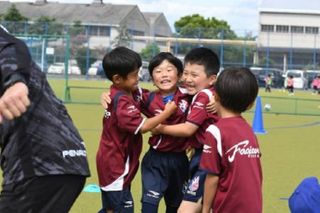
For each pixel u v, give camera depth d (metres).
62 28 38.16
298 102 29.55
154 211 4.79
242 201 3.75
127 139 4.76
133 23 74.44
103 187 4.80
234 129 3.82
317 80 40.78
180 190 4.91
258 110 14.76
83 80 40.59
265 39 53.19
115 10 75.00
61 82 35.12
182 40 41.22
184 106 4.84
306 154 10.97
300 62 53.38
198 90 4.75
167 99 4.89
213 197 3.86
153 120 4.57
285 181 8.16
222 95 3.89
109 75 4.79
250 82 3.87
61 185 3.22
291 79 37.44
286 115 21.45
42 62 24.77
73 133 3.34
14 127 3.18
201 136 4.63
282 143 12.64
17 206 3.19
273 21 73.19
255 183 3.80
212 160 3.80
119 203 4.78
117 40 43.62
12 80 2.81
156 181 4.82
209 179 3.83
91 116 17.09
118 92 4.74
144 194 4.84
